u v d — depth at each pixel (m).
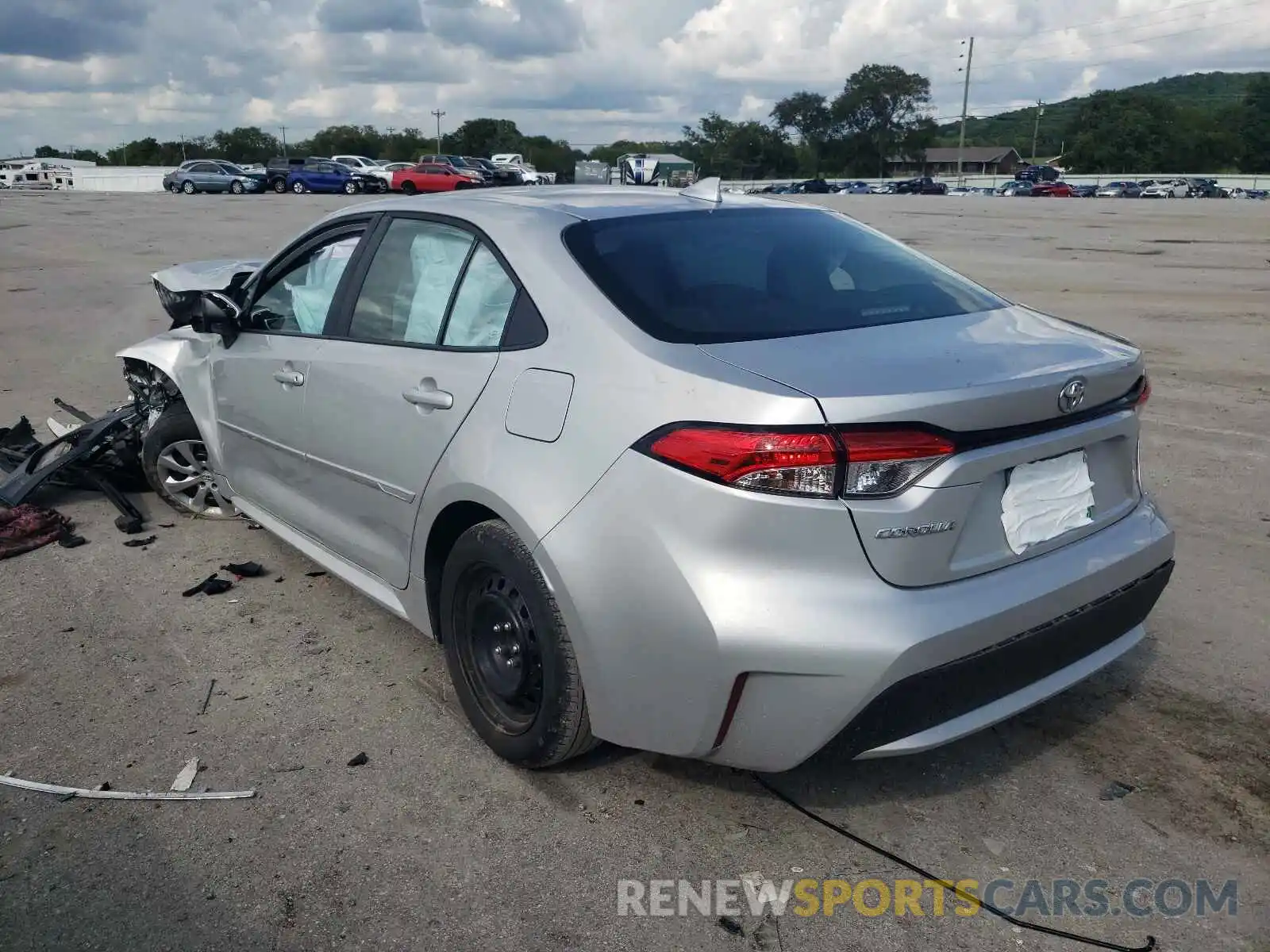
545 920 2.57
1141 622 3.23
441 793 3.07
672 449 2.54
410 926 2.55
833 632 2.44
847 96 103.06
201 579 4.63
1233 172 109.19
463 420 3.11
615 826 2.92
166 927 2.55
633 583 2.61
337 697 3.61
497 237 3.27
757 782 3.12
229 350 4.51
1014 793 3.06
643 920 2.57
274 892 2.67
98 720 3.47
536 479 2.82
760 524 2.45
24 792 3.08
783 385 2.49
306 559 4.86
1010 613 2.61
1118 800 3.03
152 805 3.01
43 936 2.52
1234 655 3.84
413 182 45.06
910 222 27.50
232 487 4.78
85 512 5.52
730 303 2.97
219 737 3.37
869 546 2.46
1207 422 7.05
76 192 52.97
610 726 2.79
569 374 2.84
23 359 9.42
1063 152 117.62
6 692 3.65
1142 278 14.81
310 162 46.94
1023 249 19.36
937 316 3.13
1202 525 5.15
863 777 3.15
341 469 3.74
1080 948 2.49
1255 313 11.57
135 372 5.72
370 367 3.54
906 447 2.43
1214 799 3.03
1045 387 2.63
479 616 3.20
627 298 2.92
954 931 2.54
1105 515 2.99
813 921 2.57
